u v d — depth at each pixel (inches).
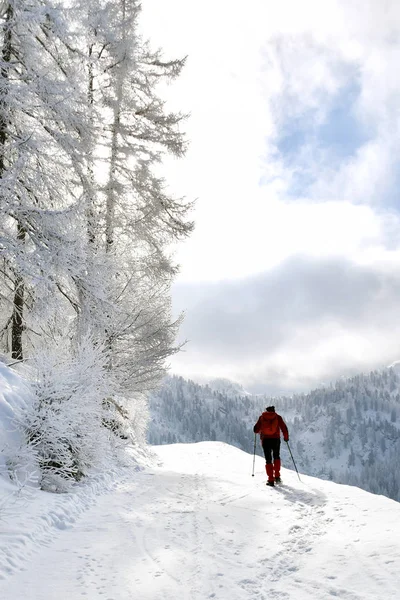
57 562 159.5
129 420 509.4
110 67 466.0
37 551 168.9
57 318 411.8
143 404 536.4
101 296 400.5
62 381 280.7
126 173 507.5
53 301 350.0
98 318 415.5
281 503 251.0
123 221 500.4
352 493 263.0
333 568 144.2
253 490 294.4
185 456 540.1
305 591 129.7
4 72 351.6
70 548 175.0
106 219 480.4
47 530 193.2
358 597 121.0
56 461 261.6
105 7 405.1
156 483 324.8
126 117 516.1
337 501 241.1
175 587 137.6
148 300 479.5
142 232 501.7
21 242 337.4
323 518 210.7
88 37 382.3
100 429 322.7
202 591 134.3
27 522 189.6
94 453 313.6
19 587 136.6
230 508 242.7
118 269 432.1
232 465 445.7
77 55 393.4
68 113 362.6
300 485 305.1
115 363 448.5
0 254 331.9
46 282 335.0
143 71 528.4
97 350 342.6
